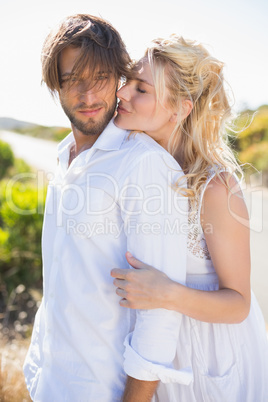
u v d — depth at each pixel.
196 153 1.40
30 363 1.52
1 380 2.44
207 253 1.35
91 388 1.32
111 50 1.35
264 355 1.42
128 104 1.36
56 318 1.38
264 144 12.21
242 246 1.27
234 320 1.26
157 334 1.22
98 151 1.35
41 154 15.12
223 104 1.46
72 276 1.35
